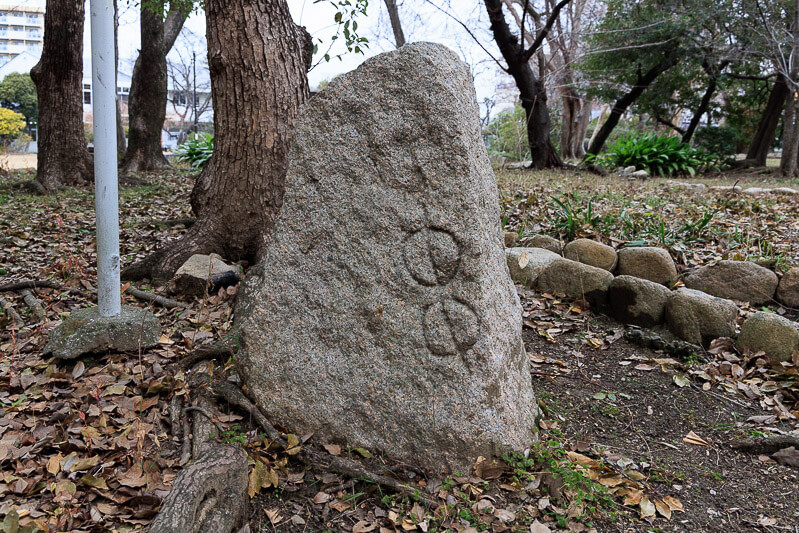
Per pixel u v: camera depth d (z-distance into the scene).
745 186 11.96
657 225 6.06
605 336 4.20
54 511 2.29
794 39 14.91
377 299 2.60
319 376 2.69
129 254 5.80
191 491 2.14
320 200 2.68
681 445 3.03
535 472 2.57
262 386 2.79
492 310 2.56
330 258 2.67
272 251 2.76
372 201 2.60
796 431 3.11
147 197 9.88
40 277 5.13
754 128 20.53
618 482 2.62
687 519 2.49
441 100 2.50
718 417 3.27
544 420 3.09
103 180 3.48
